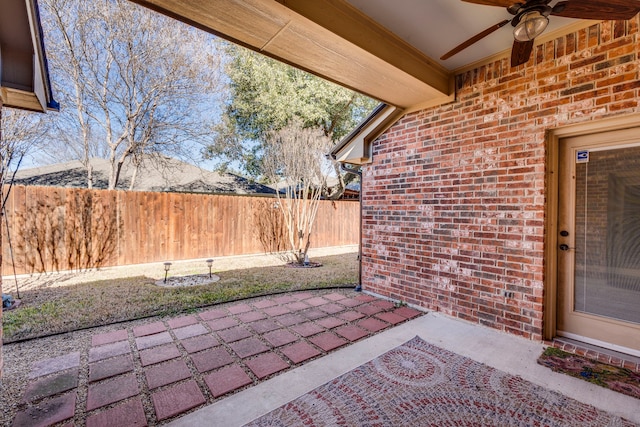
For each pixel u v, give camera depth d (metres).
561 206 3.24
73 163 12.83
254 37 2.80
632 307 2.84
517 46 2.83
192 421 2.01
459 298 3.84
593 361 2.80
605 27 2.81
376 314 4.04
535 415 2.10
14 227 6.18
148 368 2.67
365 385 2.44
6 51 2.55
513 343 3.18
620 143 2.88
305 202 8.80
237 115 12.95
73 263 6.82
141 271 6.96
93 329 3.52
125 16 9.63
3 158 4.92
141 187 12.69
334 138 13.14
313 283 5.84
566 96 3.02
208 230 8.67
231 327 3.59
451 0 2.66
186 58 10.79
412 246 4.38
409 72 3.41
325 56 3.08
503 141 3.45
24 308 4.25
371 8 2.78
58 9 8.92
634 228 2.83
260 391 2.35
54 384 2.41
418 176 4.31
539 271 3.17
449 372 2.63
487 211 3.58
